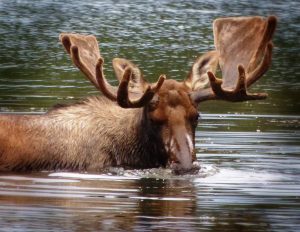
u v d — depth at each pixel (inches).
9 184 985.5
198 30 2679.6
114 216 873.5
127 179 1012.5
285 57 2209.6
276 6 3395.7
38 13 3058.6
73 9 3206.2
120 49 2255.2
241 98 1022.4
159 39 2471.7
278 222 862.5
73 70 1903.3
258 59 1075.3
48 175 1030.4
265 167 1087.6
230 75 1081.4
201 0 3617.1
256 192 969.5
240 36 1101.1
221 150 1175.6
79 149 1055.0
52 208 895.7
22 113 1380.4
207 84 1041.5
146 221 858.1
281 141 1240.2
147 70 1947.6
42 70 1898.4
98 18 2940.5
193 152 1008.2
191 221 860.6
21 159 1051.9
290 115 1455.5
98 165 1047.0
